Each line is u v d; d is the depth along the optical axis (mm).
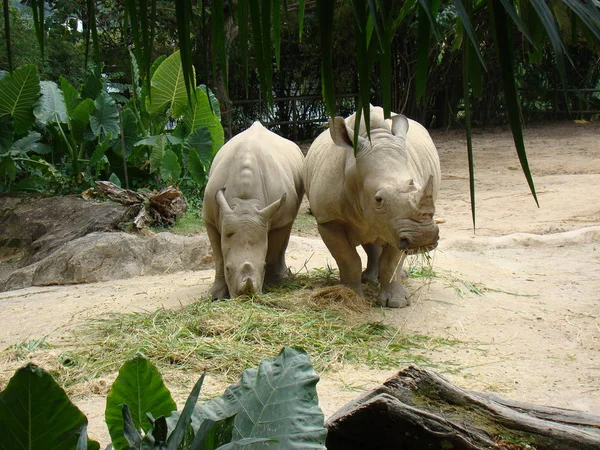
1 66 17625
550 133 24297
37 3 1672
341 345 5816
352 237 7023
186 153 13883
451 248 9797
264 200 7148
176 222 11961
